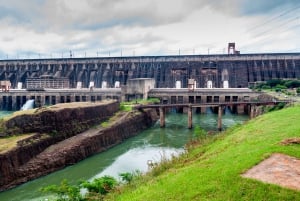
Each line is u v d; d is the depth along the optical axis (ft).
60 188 124.16
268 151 102.73
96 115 303.27
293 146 106.83
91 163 224.12
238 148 118.42
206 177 89.51
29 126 228.84
